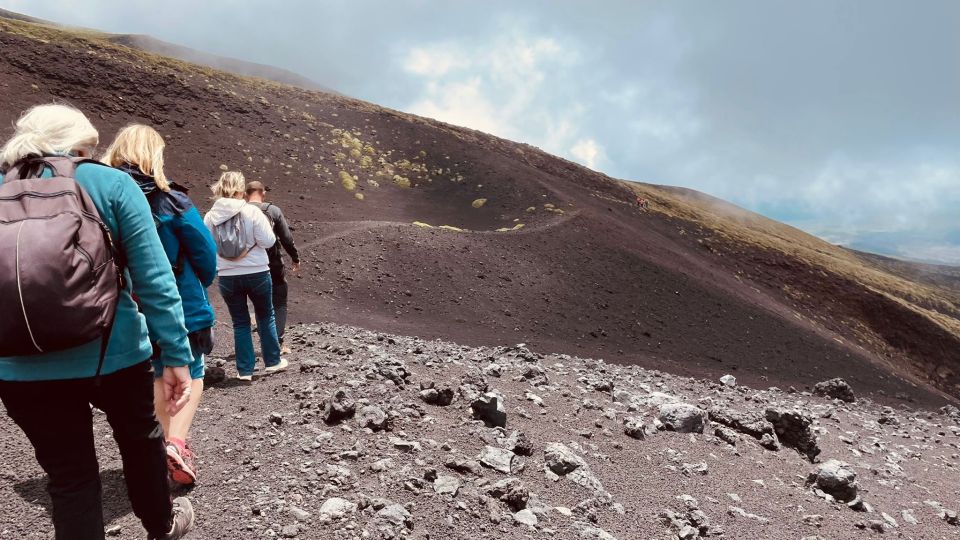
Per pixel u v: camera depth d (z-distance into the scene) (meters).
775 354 27.41
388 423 5.09
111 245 2.40
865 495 6.85
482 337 19.09
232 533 3.34
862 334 71.81
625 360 20.36
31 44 52.25
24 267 2.07
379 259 24.19
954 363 75.62
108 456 4.36
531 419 6.24
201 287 4.20
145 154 3.92
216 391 5.92
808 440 7.72
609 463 5.53
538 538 3.89
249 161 48.66
